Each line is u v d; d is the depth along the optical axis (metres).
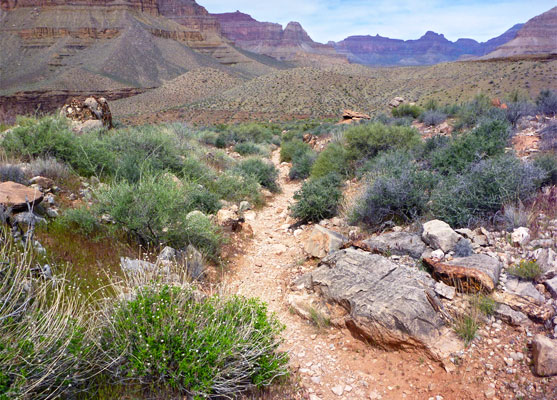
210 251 6.81
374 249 5.95
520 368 3.64
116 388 3.18
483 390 3.51
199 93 191.12
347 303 4.88
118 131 11.55
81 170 8.74
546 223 5.65
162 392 3.25
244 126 33.59
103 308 3.75
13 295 3.30
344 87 120.38
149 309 3.51
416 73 133.88
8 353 2.67
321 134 25.94
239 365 3.52
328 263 5.78
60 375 2.94
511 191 6.33
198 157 14.07
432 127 18.77
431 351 4.01
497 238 5.64
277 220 10.26
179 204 6.67
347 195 9.84
